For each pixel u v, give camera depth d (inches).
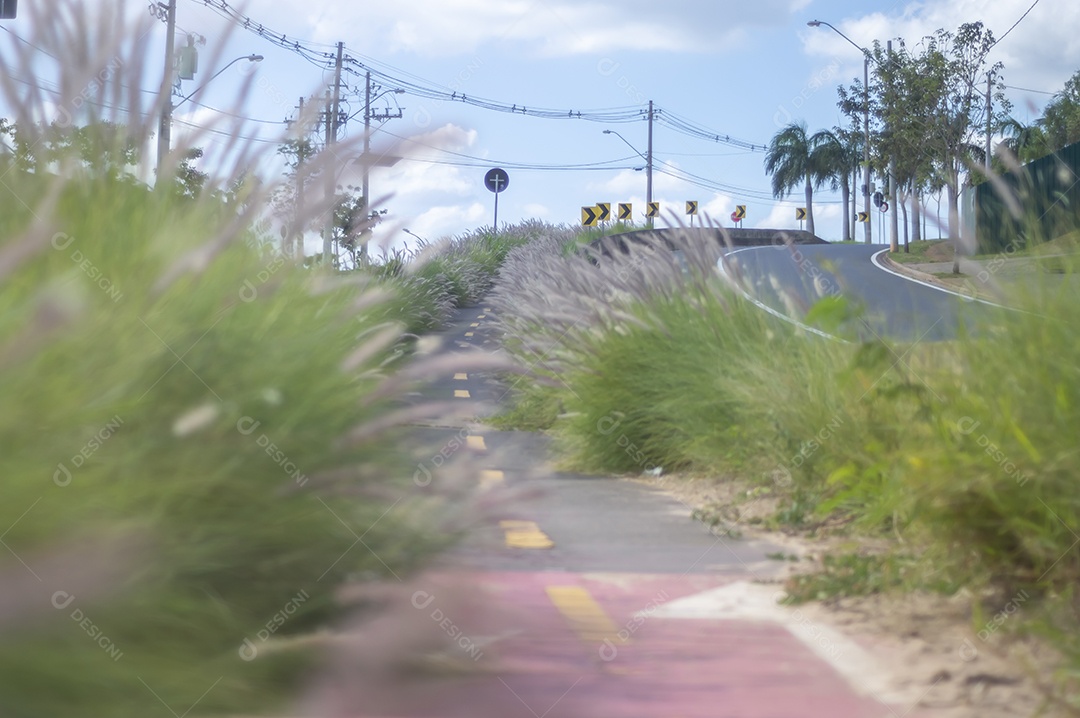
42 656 87.1
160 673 96.0
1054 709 117.8
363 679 112.3
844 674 129.7
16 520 93.4
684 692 121.6
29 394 98.1
